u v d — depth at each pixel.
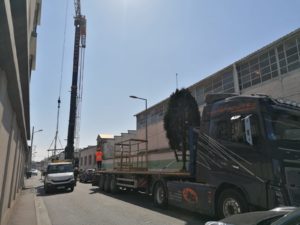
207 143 9.14
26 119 13.66
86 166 68.19
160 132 31.42
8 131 7.78
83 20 37.41
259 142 7.24
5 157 7.54
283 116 7.44
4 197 8.43
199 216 10.35
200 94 25.83
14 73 5.59
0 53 4.65
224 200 8.20
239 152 7.80
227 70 22.53
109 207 12.96
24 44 5.41
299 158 7.05
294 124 7.52
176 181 11.05
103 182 21.69
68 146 31.50
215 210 8.55
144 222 9.44
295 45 17.00
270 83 18.25
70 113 32.44
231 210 7.93
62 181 21.94
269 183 6.89
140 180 15.03
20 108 8.71
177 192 10.74
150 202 14.49
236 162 7.88
